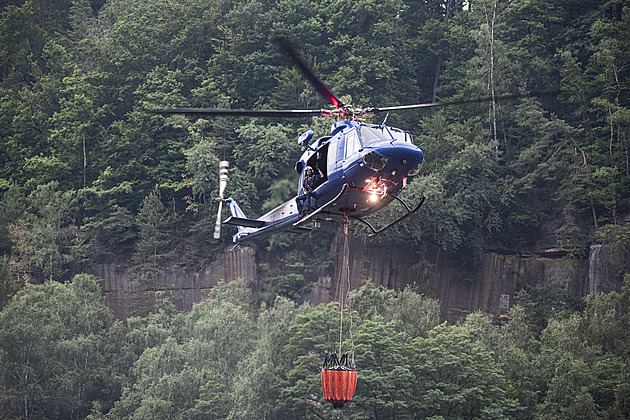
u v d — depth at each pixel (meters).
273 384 179.38
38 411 196.12
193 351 199.38
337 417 167.00
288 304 196.25
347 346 174.25
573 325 186.00
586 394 156.62
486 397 163.12
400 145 58.66
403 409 164.50
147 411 179.75
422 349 171.12
